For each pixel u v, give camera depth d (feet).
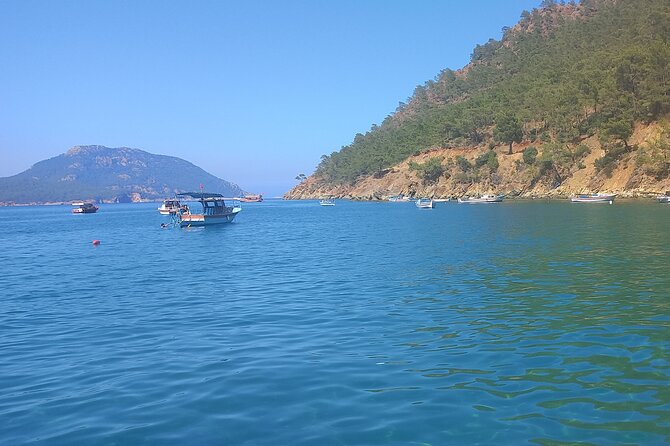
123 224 334.03
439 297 70.38
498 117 537.65
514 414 32.19
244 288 84.43
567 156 460.96
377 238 168.66
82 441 30.04
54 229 297.53
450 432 29.96
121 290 86.79
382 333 52.80
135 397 36.81
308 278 92.38
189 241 187.73
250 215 399.03
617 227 170.09
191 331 56.54
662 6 527.40
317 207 554.87
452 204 457.27
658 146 373.40
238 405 34.71
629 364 41.14
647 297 66.33
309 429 30.76
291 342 50.57
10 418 33.68
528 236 151.94
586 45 622.95
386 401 34.71
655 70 404.77
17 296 83.71
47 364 45.73
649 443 28.09
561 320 55.83
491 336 50.42
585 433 29.40
